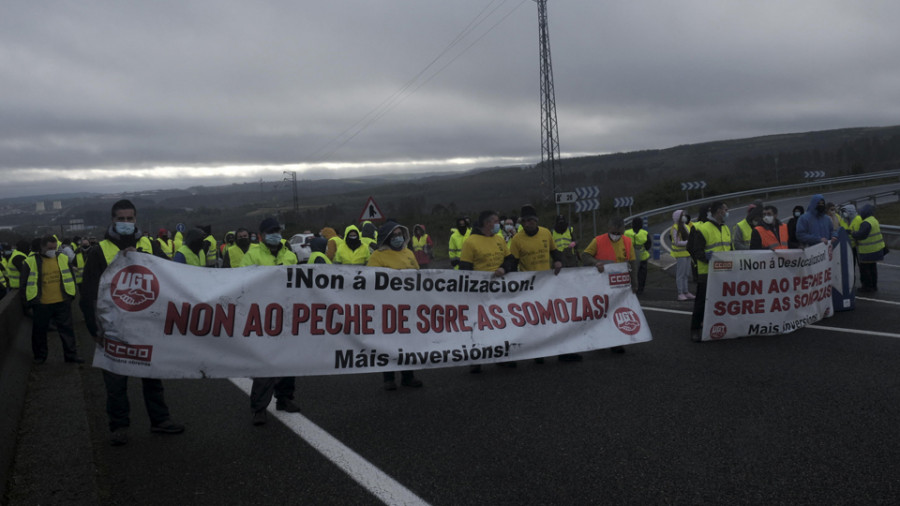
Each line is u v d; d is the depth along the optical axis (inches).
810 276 344.5
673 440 186.1
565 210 1689.2
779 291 331.3
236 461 182.2
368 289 244.7
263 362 220.8
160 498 158.4
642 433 193.0
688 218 484.7
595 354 306.7
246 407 240.1
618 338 301.6
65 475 169.8
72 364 335.0
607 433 194.2
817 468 163.6
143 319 204.8
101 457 187.8
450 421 212.7
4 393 218.2
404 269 253.1
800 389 230.7
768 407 212.4
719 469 165.0
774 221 355.3
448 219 1941.4
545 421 208.2
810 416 201.9
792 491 151.4
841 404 212.1
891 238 823.7
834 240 376.2
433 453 183.8
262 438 201.9
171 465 180.4
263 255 247.0
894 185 1994.3
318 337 233.1
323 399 246.5
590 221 1664.6
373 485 162.7
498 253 288.2
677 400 224.2
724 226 326.6
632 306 311.6
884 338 305.0
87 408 245.9
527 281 285.0
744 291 323.0
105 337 199.6
